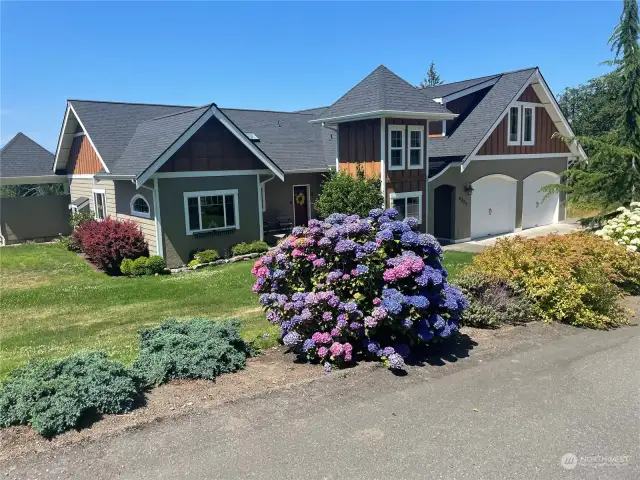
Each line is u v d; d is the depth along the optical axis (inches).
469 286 311.9
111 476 148.3
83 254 729.0
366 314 234.4
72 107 780.0
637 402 197.3
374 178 665.6
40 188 1364.4
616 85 594.2
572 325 305.3
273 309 250.7
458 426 178.4
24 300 472.7
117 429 171.9
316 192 842.2
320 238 244.8
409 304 223.9
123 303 453.1
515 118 784.9
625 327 305.4
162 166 600.7
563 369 232.7
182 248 630.5
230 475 149.4
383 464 155.3
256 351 255.9
